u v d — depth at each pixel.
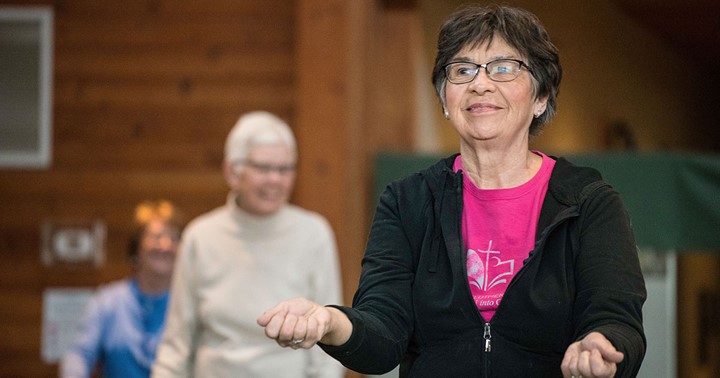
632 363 4.81
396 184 5.80
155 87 14.04
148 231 11.70
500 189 5.57
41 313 14.09
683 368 23.17
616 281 5.12
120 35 14.09
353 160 13.15
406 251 5.64
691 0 22.78
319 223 10.55
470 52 5.61
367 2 13.77
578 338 5.02
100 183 14.06
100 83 14.10
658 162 12.64
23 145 14.16
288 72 13.82
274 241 10.30
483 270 5.48
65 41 14.15
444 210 5.55
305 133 13.23
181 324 10.31
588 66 21.22
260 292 10.18
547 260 5.37
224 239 10.30
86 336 11.66
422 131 15.84
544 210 5.46
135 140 14.05
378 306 5.44
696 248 12.59
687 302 23.42
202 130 13.96
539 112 5.75
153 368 10.43
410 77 14.59
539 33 5.65
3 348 14.10
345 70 13.19
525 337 5.34
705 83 31.55
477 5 5.78
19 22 14.20
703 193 12.55
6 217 14.16
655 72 26.45
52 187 14.13
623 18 23.84
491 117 5.54
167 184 14.00
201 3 14.00
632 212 12.67
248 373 9.98
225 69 13.94
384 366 5.30
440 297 5.46
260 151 10.17
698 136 30.67
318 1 13.27
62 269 14.09
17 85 14.20
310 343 4.81
